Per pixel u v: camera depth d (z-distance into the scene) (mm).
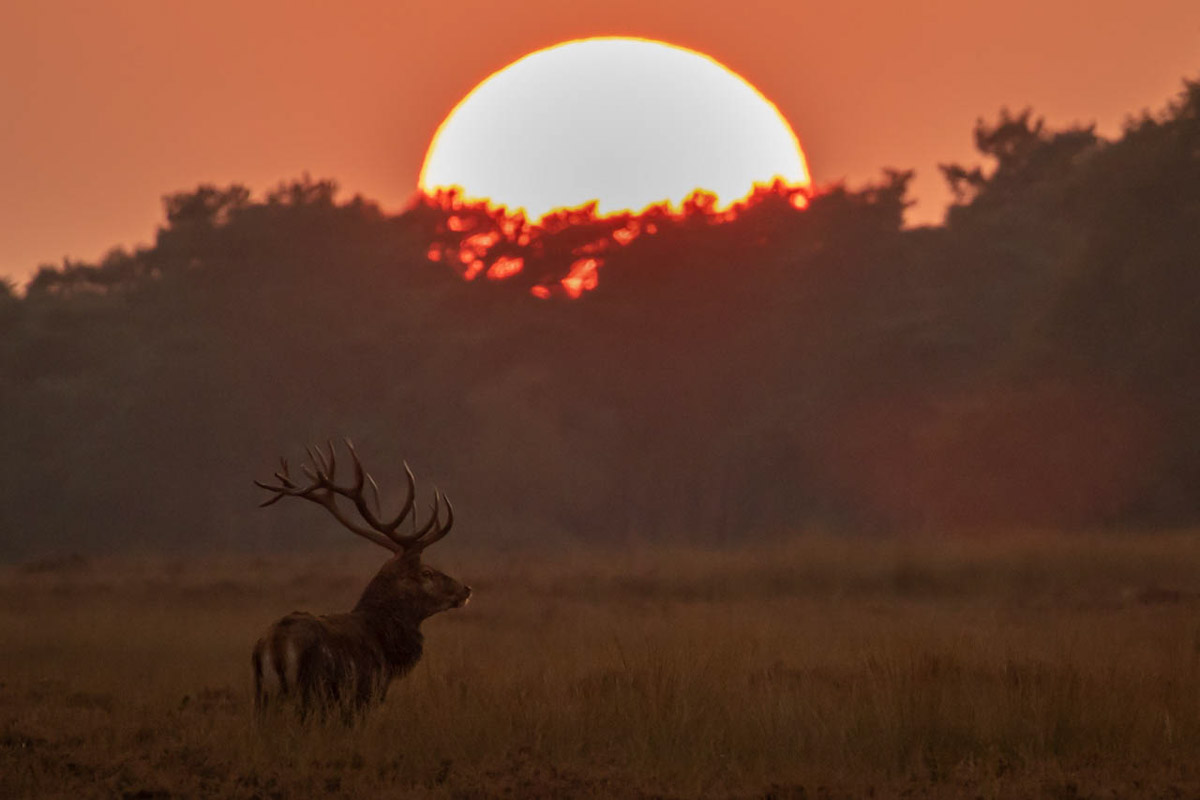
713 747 33531
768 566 92688
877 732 34312
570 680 40688
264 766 31641
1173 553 89188
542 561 125312
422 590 37281
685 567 97312
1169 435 168875
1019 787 30297
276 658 33844
